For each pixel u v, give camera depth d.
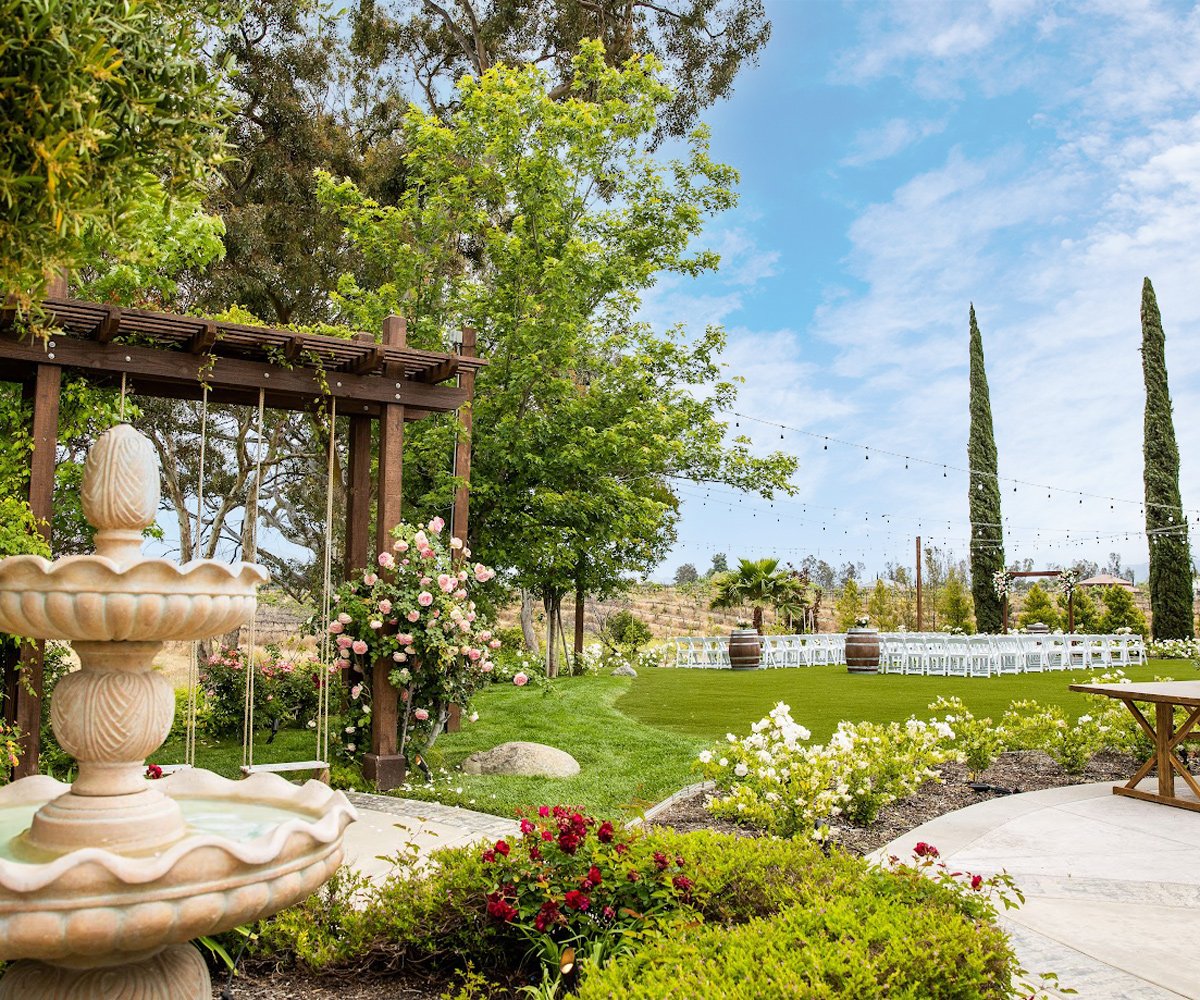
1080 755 6.99
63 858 1.64
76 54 1.47
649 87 14.41
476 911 2.89
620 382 13.79
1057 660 18.95
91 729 1.99
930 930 2.34
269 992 2.75
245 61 15.80
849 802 5.14
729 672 18.00
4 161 1.47
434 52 19.03
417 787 6.30
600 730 8.76
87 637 1.98
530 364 12.43
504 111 13.13
